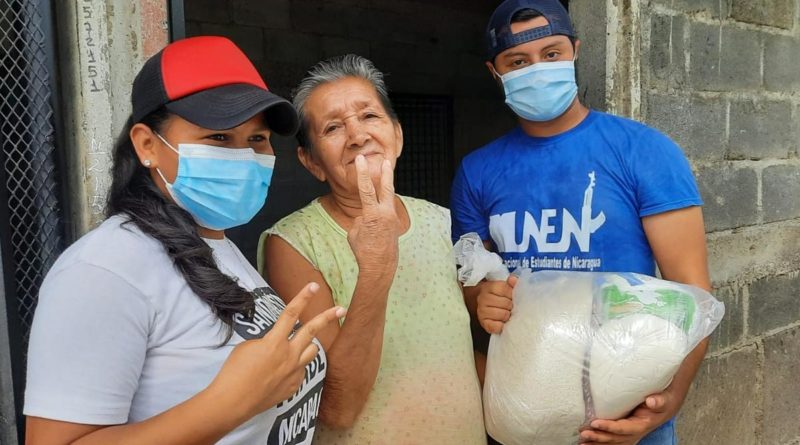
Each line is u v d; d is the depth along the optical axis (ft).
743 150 8.55
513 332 4.78
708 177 8.10
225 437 3.16
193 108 3.26
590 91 7.38
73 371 2.76
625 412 4.48
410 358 4.52
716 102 8.13
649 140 5.30
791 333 9.52
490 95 16.90
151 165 3.43
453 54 15.87
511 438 4.76
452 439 4.54
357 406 4.31
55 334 2.77
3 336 4.42
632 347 4.30
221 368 3.03
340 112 4.45
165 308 3.07
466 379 4.71
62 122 4.57
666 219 5.18
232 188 3.50
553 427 4.52
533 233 5.65
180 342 3.10
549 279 4.97
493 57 5.78
